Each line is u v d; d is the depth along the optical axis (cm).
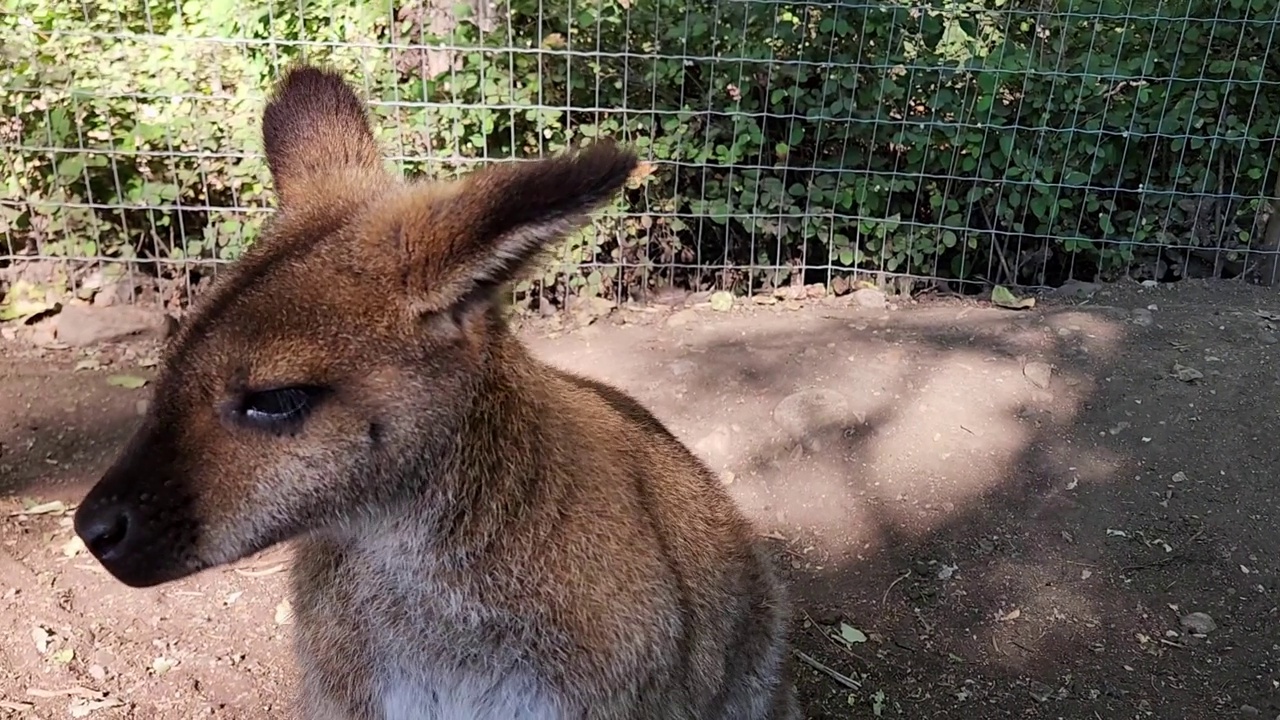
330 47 104
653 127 108
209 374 45
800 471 86
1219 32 108
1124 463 86
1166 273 117
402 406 47
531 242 44
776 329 106
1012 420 90
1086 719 70
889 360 98
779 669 64
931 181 113
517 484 50
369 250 46
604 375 98
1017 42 110
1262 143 112
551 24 108
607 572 52
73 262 108
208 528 46
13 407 93
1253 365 95
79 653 71
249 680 71
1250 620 74
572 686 52
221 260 108
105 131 105
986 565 79
